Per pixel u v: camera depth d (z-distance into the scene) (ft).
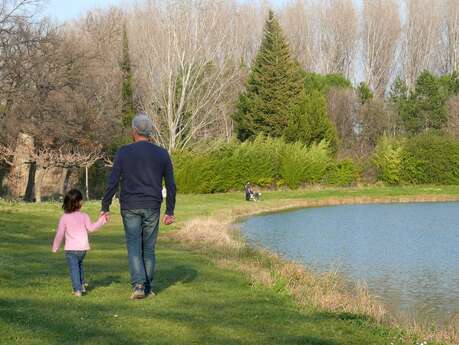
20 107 136.46
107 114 161.68
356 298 41.88
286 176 208.85
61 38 147.74
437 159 223.92
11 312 27.81
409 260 74.59
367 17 330.13
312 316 30.22
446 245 89.10
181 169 184.34
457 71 316.19
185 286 36.76
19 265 43.42
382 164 224.12
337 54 331.77
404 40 333.83
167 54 187.52
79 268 33.04
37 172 174.50
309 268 65.21
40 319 26.89
